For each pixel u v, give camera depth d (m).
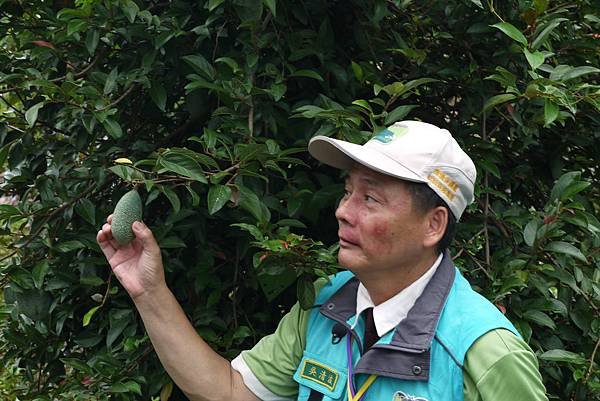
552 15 2.05
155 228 1.99
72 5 2.41
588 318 2.11
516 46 1.97
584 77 2.34
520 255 2.07
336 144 1.50
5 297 2.20
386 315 1.51
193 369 1.71
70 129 2.24
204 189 2.05
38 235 2.12
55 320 2.26
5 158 2.25
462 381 1.42
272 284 1.83
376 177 1.48
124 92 2.13
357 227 1.50
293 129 2.09
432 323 1.46
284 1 2.07
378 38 2.19
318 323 1.66
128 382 1.98
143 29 2.04
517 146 2.38
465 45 2.16
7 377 3.35
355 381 1.52
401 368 1.44
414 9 2.21
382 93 2.27
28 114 1.92
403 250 1.49
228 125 1.89
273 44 1.99
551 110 1.79
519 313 1.99
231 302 2.20
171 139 2.32
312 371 1.60
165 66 2.21
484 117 2.13
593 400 2.09
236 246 2.19
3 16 2.38
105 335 2.25
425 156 1.46
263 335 2.19
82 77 2.25
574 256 2.00
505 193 2.39
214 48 2.12
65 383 2.15
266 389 1.75
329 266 1.69
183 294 2.20
